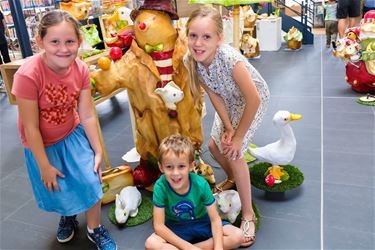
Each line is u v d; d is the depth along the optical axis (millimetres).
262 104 1455
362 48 2957
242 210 1494
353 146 2166
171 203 1343
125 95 3635
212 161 2123
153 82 1599
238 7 1886
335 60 4566
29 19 3904
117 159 2258
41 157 1272
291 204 1660
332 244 1401
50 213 1762
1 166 2295
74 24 1193
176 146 1265
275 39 5535
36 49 3953
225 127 1464
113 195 1770
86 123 1397
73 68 1291
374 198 1659
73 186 1348
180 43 1595
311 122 2570
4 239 1582
